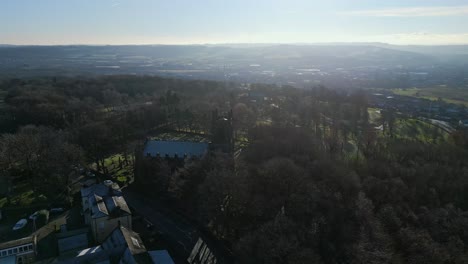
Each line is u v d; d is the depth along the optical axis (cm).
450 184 17250
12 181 18788
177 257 13075
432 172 17925
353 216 13912
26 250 12212
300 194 14950
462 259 11512
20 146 18950
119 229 12462
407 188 16262
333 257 12031
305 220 13638
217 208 14525
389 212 13900
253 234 12388
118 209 13950
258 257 11231
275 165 16562
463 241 12838
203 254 13362
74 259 11106
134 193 18562
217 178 14938
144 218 15812
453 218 14050
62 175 17762
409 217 14062
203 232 14900
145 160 19250
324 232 12912
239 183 15025
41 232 14188
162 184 18312
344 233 12888
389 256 11219
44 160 18175
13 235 13888
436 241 12756
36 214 15225
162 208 16950
